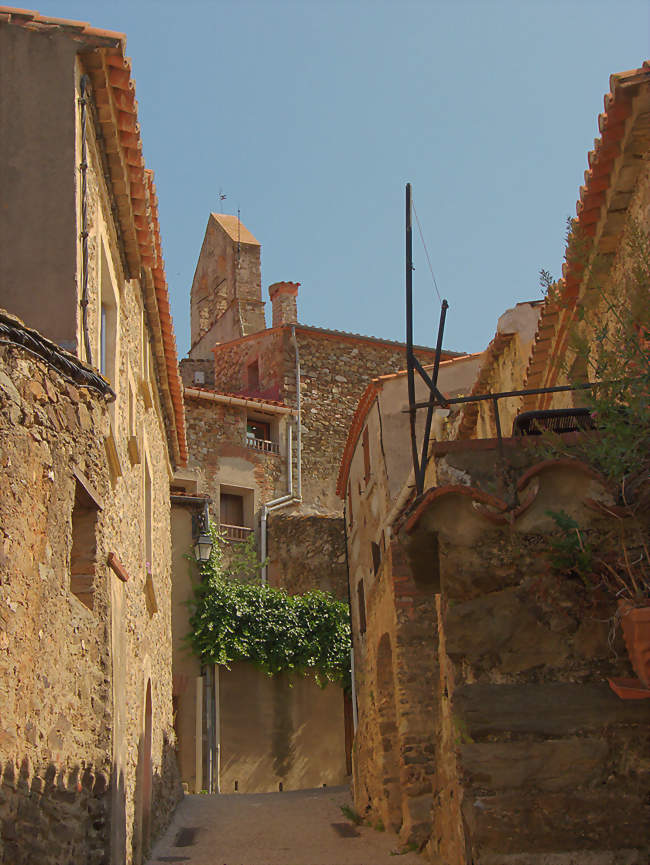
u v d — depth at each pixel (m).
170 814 15.66
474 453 6.63
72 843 7.02
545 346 10.39
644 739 6.01
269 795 19.81
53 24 8.96
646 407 6.19
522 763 5.98
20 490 6.36
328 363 31.45
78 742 7.36
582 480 6.46
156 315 13.91
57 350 7.22
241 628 23.70
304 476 29.91
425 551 6.79
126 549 10.52
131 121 9.58
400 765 12.85
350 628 24.67
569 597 6.30
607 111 7.97
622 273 8.58
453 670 6.46
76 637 7.47
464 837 6.48
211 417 28.66
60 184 8.66
